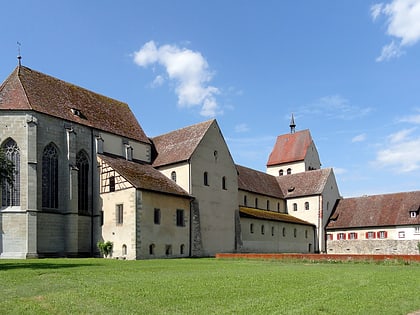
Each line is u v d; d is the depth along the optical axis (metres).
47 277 25.22
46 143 50.88
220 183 62.97
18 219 47.75
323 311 16.28
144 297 18.47
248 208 74.81
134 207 49.19
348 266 38.34
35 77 55.09
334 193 88.12
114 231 51.19
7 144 49.38
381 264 40.88
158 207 52.12
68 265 34.53
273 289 21.30
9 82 52.31
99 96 64.50
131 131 63.50
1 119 49.41
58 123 52.47
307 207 84.88
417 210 74.88
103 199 53.19
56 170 52.12
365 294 20.17
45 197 50.50
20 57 54.69
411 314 16.27
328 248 82.56
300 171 99.75
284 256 46.47
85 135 55.22
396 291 21.25
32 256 47.03
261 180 85.19
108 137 58.06
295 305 17.25
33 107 50.06
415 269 34.62
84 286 21.48
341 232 81.50
